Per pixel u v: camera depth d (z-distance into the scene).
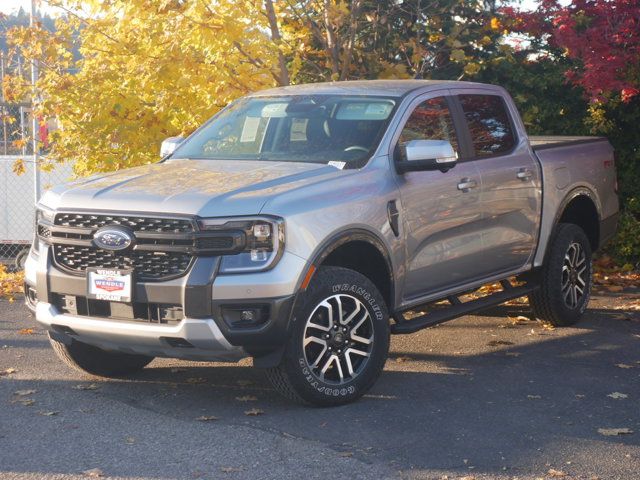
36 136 11.99
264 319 5.57
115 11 10.84
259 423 5.65
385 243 6.24
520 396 6.27
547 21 11.86
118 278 5.67
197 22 9.98
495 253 7.44
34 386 6.50
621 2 10.70
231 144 6.95
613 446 5.27
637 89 10.76
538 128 12.41
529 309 9.23
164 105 10.57
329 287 5.86
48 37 11.01
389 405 6.04
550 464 4.98
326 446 5.24
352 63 12.59
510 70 12.36
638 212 11.98
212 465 4.95
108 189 5.97
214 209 5.54
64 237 5.88
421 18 13.11
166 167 6.54
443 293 6.98
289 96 7.25
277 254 5.56
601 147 9.07
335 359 5.95
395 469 4.89
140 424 5.64
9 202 13.84
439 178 6.77
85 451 5.16
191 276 5.50
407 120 6.74
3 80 11.14
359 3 11.75
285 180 5.95
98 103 10.60
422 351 7.55
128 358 6.73
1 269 12.48
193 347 5.62
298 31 11.98
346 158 6.42
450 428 5.57
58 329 6.03
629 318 8.87
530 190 7.80
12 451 5.16
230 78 10.49
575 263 8.50
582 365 7.12
